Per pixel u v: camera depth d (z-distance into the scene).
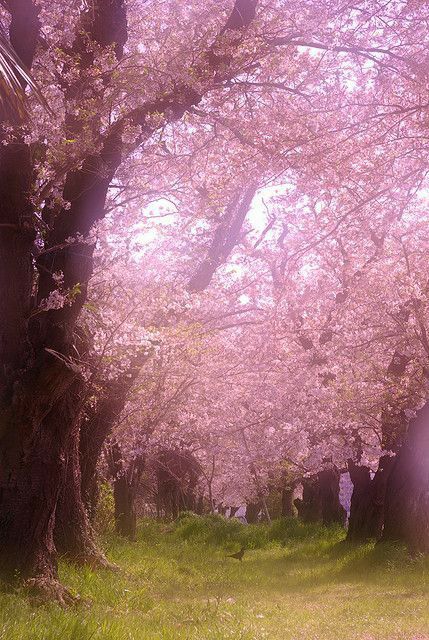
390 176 15.14
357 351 21.72
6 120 10.02
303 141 12.89
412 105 13.59
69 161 10.73
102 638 6.80
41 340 10.80
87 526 15.84
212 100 13.05
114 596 11.22
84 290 11.20
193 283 19.89
